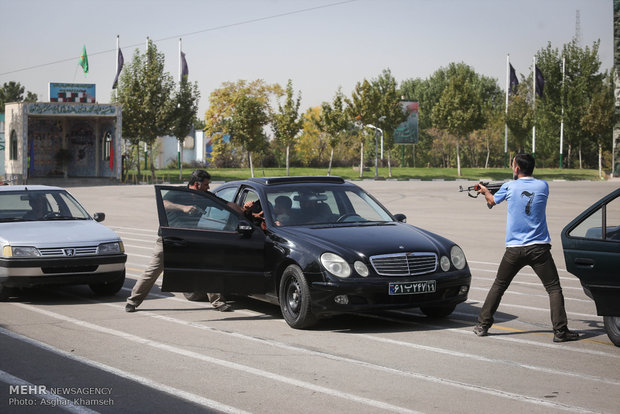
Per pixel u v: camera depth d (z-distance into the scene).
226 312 8.68
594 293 6.67
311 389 5.30
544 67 73.81
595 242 6.61
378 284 7.29
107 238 9.54
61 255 9.10
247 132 62.66
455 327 7.71
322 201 8.75
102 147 53.09
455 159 100.75
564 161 92.62
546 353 6.47
